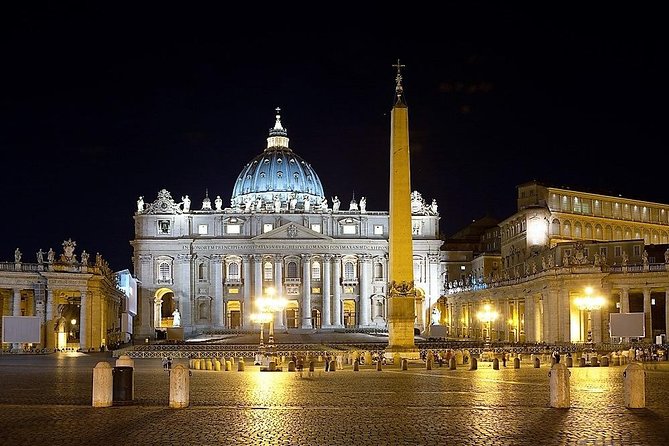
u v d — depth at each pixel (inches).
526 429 792.3
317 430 797.9
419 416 896.9
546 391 1205.1
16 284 3154.5
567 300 3408.0
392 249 2132.1
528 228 4603.8
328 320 6190.9
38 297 3206.2
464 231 6589.6
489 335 4183.1
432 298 6225.4
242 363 1886.1
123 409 972.6
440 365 1995.6
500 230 5625.0
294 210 6269.7
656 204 5187.0
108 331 3914.9
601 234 4889.3
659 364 1998.0
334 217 6309.1
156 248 6146.7
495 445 706.8
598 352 2367.1
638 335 2775.6
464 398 1096.8
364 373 1729.8
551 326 3447.3
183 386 994.1
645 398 1035.3
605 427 802.2
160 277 6171.3
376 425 828.6
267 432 786.8
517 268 4741.6
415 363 2038.6
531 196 4746.6
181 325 6063.0
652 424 823.1
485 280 4830.2
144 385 1375.5
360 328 6092.5
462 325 5211.6
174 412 942.4
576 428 796.0
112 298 4097.0
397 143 2113.7
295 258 6215.6
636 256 3651.6
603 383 1355.8
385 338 4399.6
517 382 1403.8
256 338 4522.6
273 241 6122.1
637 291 3380.9
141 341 4606.3
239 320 6205.7
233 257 6205.7
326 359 1991.9
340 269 6254.9
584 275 3334.2
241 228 6235.2
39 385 1358.3
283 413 930.7
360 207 6461.6
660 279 3196.4
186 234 6186.0
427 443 720.3
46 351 3016.7
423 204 6323.8
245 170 7406.5
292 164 7273.6
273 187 7121.1
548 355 2235.5
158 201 6215.6
